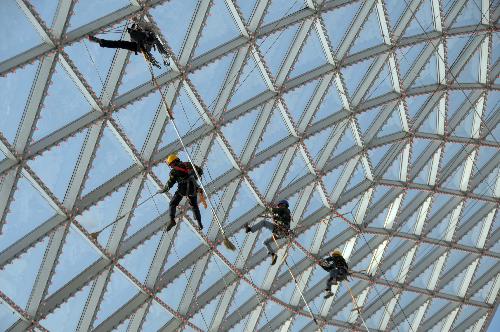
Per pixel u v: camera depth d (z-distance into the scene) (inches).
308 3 1285.7
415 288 1798.7
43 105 1077.1
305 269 1609.3
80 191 1196.5
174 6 1119.6
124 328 1412.4
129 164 1262.3
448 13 1477.6
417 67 1509.6
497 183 1770.4
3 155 1101.1
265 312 1625.2
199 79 1256.2
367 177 1606.8
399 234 1697.8
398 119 1567.4
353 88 1470.2
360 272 1708.9
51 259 1218.0
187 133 1306.6
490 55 1573.6
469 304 1883.6
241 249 1503.4
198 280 1451.8
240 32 1250.6
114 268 1321.4
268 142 1429.6
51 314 1280.8
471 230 1791.3
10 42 989.8
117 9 1073.5
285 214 1165.1
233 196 1417.3
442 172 1684.3
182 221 1375.5
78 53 1074.7
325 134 1493.6
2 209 1108.5
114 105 1159.0
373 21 1390.3
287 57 1336.1
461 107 1633.9
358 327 1790.1
